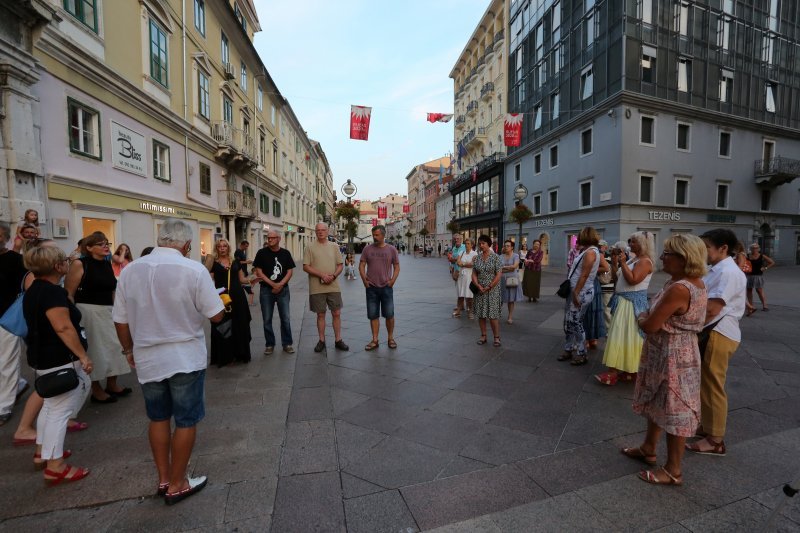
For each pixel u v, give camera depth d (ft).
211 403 13.03
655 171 69.67
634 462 9.45
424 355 18.49
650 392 8.77
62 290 9.13
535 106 93.50
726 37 76.13
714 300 9.66
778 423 11.39
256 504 8.05
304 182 141.28
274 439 10.68
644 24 67.72
